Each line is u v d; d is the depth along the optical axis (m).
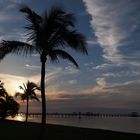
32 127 40.38
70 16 15.11
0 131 32.59
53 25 15.00
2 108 65.06
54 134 29.80
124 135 30.83
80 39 15.01
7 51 14.80
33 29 15.09
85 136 28.61
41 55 15.57
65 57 15.64
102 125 90.50
